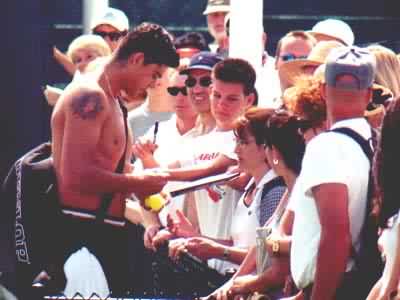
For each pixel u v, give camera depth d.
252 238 12.55
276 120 11.66
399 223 9.97
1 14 23.69
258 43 16.22
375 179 10.14
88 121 12.65
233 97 13.65
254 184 12.75
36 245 13.02
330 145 10.57
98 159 12.79
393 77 13.08
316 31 16.83
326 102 11.02
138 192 12.92
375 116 12.20
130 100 13.06
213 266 13.30
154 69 12.91
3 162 23.39
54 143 12.92
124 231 13.20
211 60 14.36
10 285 13.04
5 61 23.69
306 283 10.79
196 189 13.10
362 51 10.83
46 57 23.98
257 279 11.50
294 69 14.47
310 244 10.70
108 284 13.05
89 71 14.05
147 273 14.57
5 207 13.39
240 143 12.48
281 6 25.20
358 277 10.59
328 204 10.45
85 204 12.99
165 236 13.39
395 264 9.99
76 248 12.99
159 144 14.81
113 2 25.39
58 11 24.22
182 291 13.10
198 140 14.00
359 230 10.65
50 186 12.97
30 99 23.59
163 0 25.44
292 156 11.59
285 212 11.44
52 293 12.88
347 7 25.09
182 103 14.68
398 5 24.94
